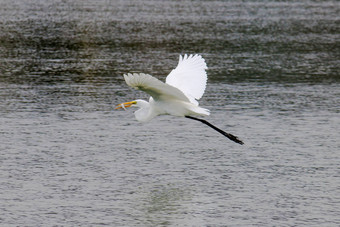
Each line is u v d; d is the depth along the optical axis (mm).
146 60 30406
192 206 13398
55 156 16312
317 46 36469
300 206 13461
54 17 47688
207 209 13266
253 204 13539
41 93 23344
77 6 56594
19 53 32156
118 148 17078
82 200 13625
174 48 34344
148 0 63406
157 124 19547
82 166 15617
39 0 61719
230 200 13734
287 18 49906
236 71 28406
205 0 64062
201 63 11523
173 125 19469
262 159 16328
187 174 15211
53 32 39844
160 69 28031
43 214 12914
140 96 23156
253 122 19891
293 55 33219
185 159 16281
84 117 20125
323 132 18875
